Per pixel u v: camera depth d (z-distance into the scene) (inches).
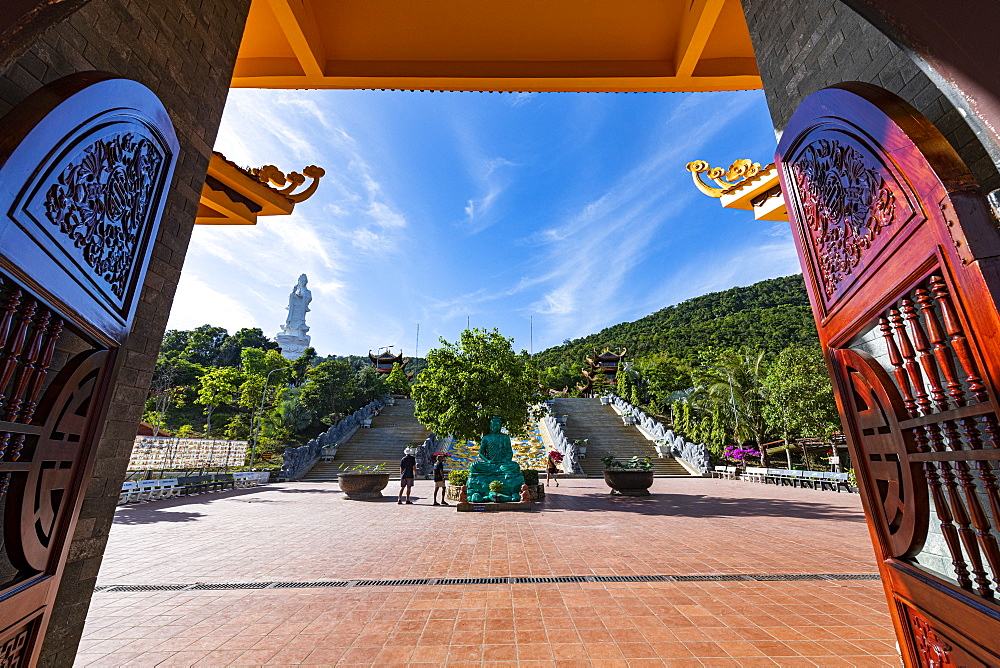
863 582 205.2
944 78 59.1
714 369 1103.0
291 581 211.9
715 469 951.6
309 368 1813.5
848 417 89.3
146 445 837.8
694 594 189.2
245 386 1349.7
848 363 88.5
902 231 68.8
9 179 57.3
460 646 141.3
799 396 801.6
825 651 135.3
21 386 65.5
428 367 626.2
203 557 260.8
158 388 1612.9
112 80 76.5
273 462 1147.3
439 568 233.0
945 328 64.6
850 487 610.2
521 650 138.0
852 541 298.8
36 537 71.9
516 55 223.1
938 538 74.5
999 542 60.9
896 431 75.7
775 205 247.6
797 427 839.7
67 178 69.7
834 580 208.4
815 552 266.8
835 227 88.6
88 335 80.3
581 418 1316.4
